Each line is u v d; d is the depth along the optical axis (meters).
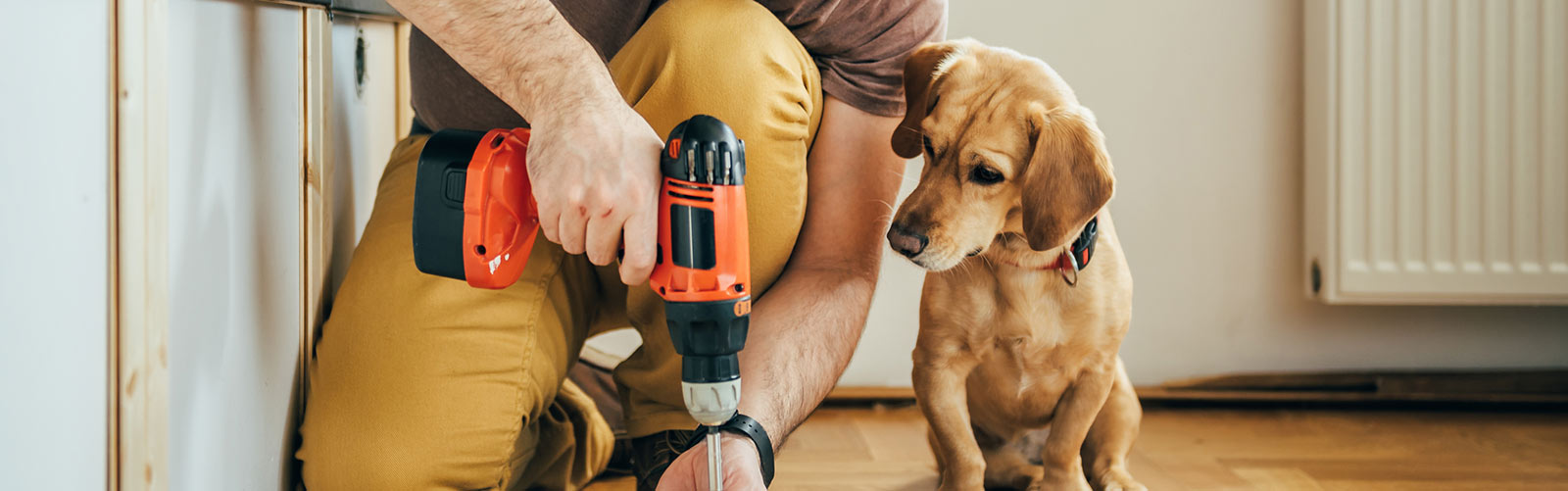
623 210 0.66
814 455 1.46
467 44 0.71
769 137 0.90
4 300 0.54
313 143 0.93
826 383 0.94
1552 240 1.80
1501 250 1.81
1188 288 1.87
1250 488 1.30
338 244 1.07
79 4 0.59
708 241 0.65
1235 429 1.64
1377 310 1.88
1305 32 1.83
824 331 0.95
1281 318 1.88
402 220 0.94
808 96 0.95
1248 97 1.85
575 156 0.67
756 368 0.89
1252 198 1.87
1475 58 1.79
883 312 1.84
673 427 0.97
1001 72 1.08
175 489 0.69
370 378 0.86
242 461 0.81
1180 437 1.58
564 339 0.98
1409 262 1.81
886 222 1.05
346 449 0.86
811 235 1.02
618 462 1.32
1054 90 1.07
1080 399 1.16
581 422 1.21
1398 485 1.32
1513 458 1.46
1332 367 1.88
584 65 0.72
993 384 1.21
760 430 0.81
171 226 0.68
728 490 0.73
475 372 0.87
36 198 0.56
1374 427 1.65
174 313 0.69
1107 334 1.14
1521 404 1.79
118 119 0.63
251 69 0.81
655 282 0.67
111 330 0.64
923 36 1.10
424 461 0.85
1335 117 1.79
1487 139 1.79
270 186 0.86
